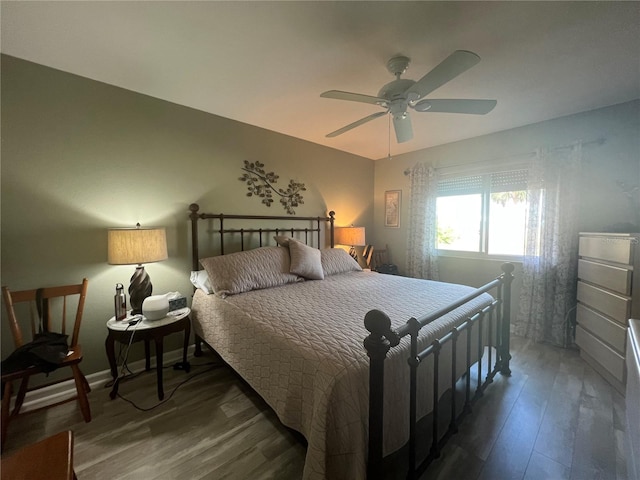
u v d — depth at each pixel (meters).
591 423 1.59
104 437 1.52
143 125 2.27
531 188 2.81
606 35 1.54
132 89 2.20
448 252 3.62
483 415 1.66
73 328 1.96
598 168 2.50
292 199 3.36
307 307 1.79
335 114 2.68
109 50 1.70
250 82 2.09
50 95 1.88
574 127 2.62
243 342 1.67
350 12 1.39
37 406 1.80
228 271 2.26
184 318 2.08
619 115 2.40
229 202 2.81
